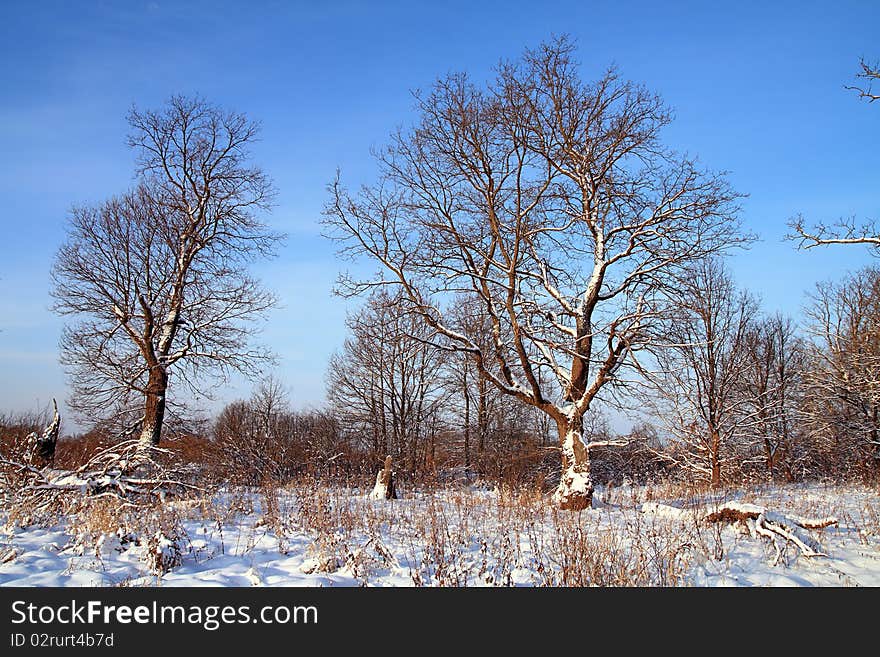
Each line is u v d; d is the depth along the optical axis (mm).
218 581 7371
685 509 12750
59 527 9758
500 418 34375
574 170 17859
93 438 21469
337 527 10422
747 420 27219
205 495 13180
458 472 31422
